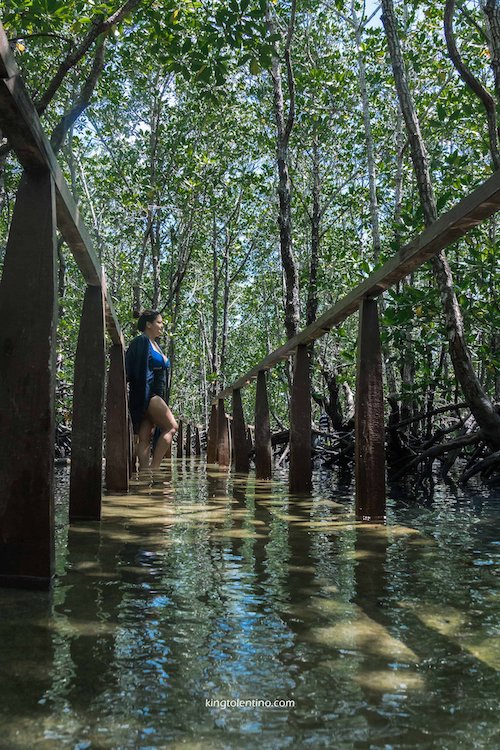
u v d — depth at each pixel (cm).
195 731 115
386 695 131
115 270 1991
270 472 763
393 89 1452
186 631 171
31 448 229
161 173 1766
